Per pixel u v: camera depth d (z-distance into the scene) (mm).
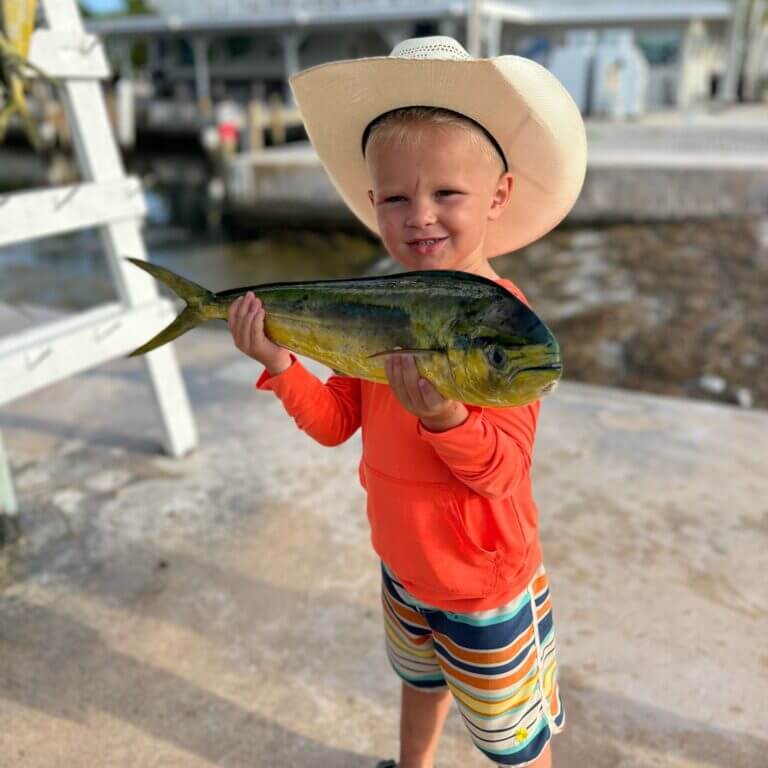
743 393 3531
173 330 797
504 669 800
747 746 1072
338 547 1553
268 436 2035
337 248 8805
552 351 557
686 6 14172
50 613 1377
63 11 1564
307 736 1107
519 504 789
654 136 10516
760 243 6590
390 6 13227
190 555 1536
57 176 14102
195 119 14508
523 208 875
